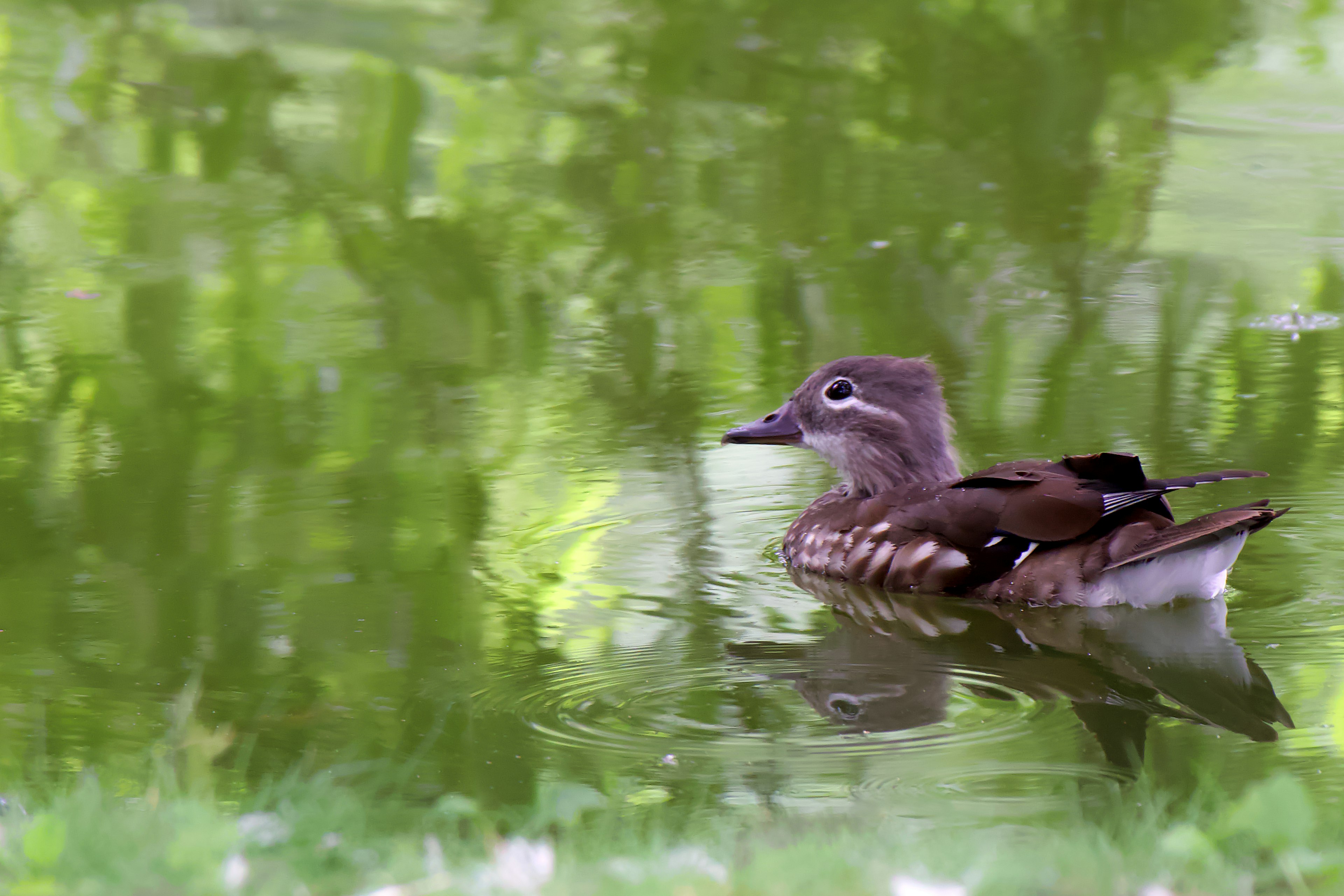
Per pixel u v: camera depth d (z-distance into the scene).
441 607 10.36
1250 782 7.45
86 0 29.08
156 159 22.70
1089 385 15.28
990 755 7.93
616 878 5.97
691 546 11.85
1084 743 8.05
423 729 8.35
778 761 7.86
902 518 11.16
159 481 12.92
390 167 23.06
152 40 27.97
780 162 24.55
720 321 17.98
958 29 27.08
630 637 9.88
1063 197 23.12
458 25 29.17
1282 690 8.87
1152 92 27.16
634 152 24.92
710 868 6.06
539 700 8.77
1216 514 10.22
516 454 13.80
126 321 17.78
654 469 13.54
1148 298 18.44
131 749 8.03
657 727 8.38
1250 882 5.82
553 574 11.10
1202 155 25.22
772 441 12.68
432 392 15.59
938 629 10.19
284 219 21.89
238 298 18.75
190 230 21.44
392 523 12.06
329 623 9.97
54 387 15.62
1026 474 11.03
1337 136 26.16
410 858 6.38
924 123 26.03
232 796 7.33
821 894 5.78
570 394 15.56
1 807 6.98
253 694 8.84
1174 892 5.77
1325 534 11.45
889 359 12.53
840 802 7.29
